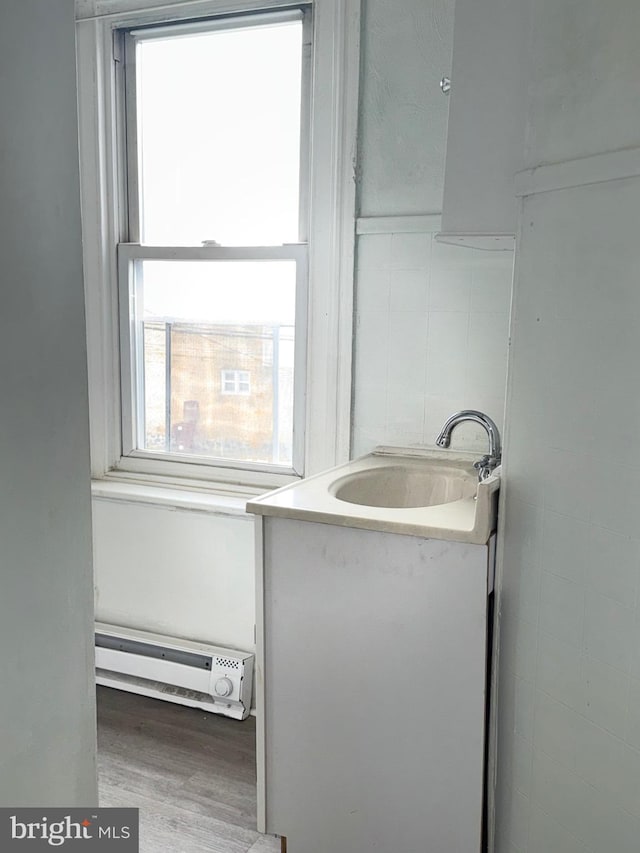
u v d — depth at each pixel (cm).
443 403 215
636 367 118
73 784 94
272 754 176
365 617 161
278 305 240
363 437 226
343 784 170
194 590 247
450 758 158
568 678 134
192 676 236
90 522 94
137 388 264
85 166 249
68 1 84
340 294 221
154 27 242
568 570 133
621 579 123
